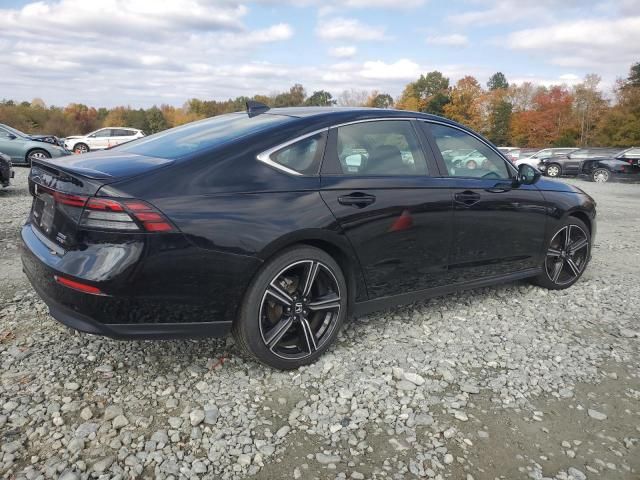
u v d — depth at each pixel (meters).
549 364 3.21
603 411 2.71
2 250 5.45
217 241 2.57
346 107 3.49
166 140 3.21
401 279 3.40
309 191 2.91
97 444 2.29
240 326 2.79
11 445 2.24
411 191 3.33
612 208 11.34
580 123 61.97
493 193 3.86
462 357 3.26
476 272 3.88
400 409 2.65
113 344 3.24
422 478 2.17
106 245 2.42
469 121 69.00
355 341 3.42
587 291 4.68
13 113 68.31
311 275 2.95
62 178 2.61
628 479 2.21
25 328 3.44
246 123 3.22
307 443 2.36
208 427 2.44
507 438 2.46
